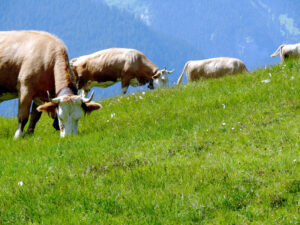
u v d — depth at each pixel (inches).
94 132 692.7
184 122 649.6
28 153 599.5
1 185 448.1
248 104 686.5
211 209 355.3
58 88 748.0
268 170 417.7
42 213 368.5
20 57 785.6
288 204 352.8
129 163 482.0
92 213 359.3
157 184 412.8
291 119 572.1
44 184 433.4
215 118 638.5
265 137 523.2
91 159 514.3
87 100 706.8
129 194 391.2
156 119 709.9
